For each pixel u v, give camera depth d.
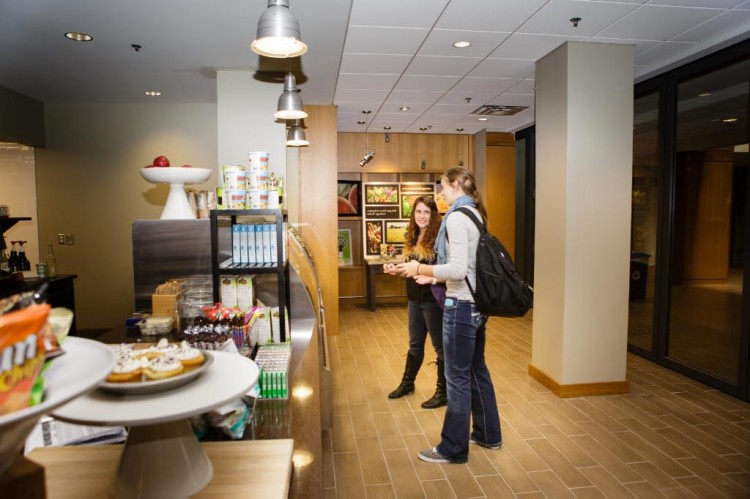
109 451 0.94
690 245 4.10
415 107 5.68
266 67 3.77
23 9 2.63
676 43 3.54
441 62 4.02
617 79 3.52
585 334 3.55
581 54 3.47
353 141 7.38
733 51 3.53
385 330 5.73
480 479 2.48
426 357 4.61
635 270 4.73
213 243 2.31
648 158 4.54
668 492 2.35
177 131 5.06
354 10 2.97
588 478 2.48
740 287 3.64
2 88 4.31
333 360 4.54
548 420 3.16
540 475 2.51
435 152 7.57
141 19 2.78
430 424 3.13
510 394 3.61
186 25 2.87
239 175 2.43
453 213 2.40
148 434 0.77
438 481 2.47
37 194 5.00
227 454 0.92
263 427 1.41
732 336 3.71
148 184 5.07
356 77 4.45
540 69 3.87
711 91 3.81
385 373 4.15
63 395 0.47
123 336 2.40
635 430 3.01
